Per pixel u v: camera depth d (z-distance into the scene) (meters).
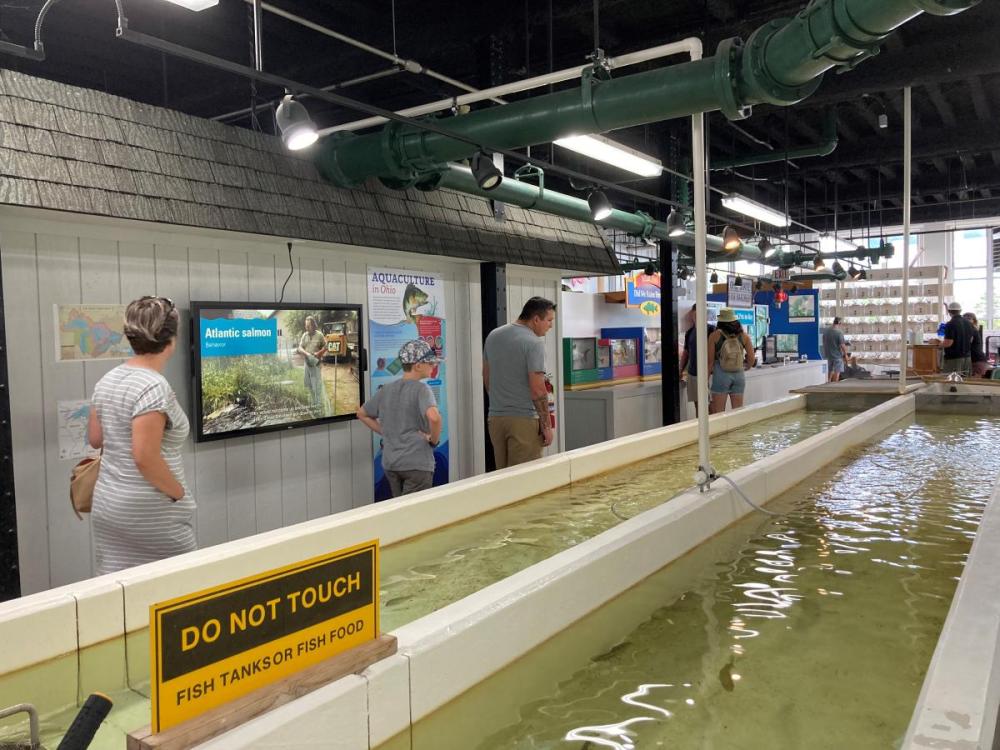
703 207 3.17
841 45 2.89
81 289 3.46
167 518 2.39
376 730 1.43
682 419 8.62
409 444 3.92
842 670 1.82
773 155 8.09
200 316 3.85
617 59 3.73
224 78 6.11
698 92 3.39
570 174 4.66
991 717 1.27
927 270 14.76
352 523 2.69
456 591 2.36
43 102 3.21
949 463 4.44
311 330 4.42
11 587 3.08
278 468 4.32
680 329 10.05
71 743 0.96
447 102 4.11
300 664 1.36
